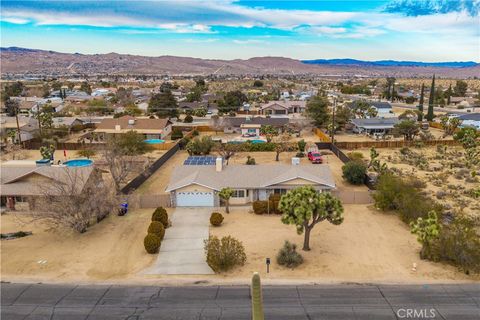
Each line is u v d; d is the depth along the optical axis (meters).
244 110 123.12
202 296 26.92
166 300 26.50
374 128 89.38
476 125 95.25
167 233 37.81
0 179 44.94
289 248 31.81
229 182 45.59
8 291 27.91
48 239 36.91
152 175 58.22
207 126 97.50
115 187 45.25
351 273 29.84
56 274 30.39
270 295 26.86
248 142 76.31
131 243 35.81
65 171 44.84
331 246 34.50
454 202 44.22
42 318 24.73
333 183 45.34
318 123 94.44
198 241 35.97
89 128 101.50
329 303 25.70
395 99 169.88
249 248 34.28
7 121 90.06
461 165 60.59
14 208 44.28
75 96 164.50
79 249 34.69
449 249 30.42
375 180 52.00
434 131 94.81
